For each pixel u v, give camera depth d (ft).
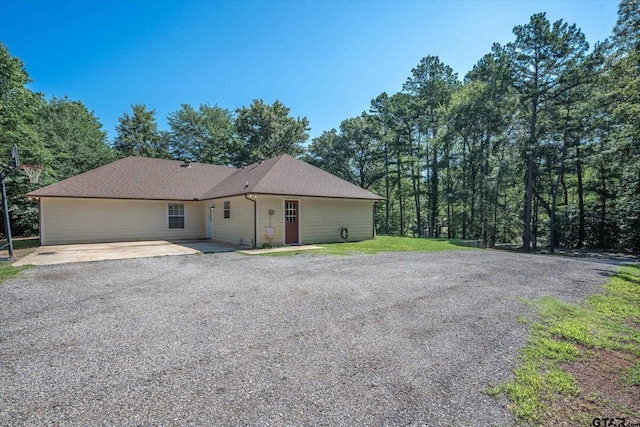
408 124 85.56
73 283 19.60
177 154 109.91
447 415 6.97
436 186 84.28
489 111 65.16
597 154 59.16
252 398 7.57
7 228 29.76
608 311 14.53
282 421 6.72
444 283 19.61
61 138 76.02
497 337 11.39
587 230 71.72
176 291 17.63
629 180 57.52
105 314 13.71
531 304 15.43
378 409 7.16
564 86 57.62
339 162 95.96
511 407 7.30
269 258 29.81
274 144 99.35
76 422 6.65
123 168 52.08
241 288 18.26
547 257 34.09
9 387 8.03
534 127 61.72
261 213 38.88
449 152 83.10
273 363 9.33
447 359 9.66
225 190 46.09
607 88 50.37
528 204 63.77
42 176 56.65
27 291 17.67
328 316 13.43
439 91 82.43
